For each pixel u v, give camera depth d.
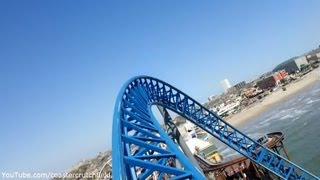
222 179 59.38
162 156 16.17
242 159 60.66
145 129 20.91
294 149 92.50
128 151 15.69
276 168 46.28
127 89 29.98
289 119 151.00
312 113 139.00
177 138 38.56
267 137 66.56
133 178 13.77
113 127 17.59
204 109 49.38
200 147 89.25
